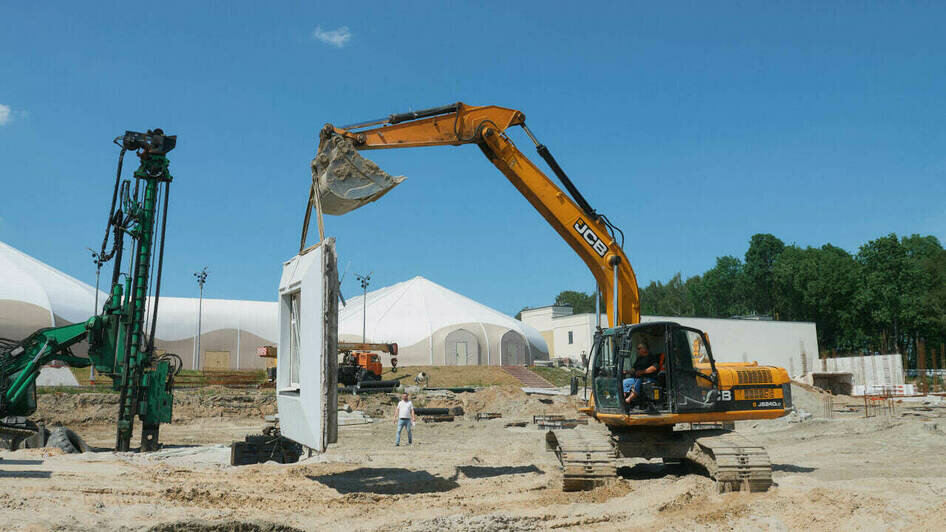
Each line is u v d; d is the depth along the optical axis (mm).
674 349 11828
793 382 41938
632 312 13133
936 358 76625
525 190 13078
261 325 61875
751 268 99625
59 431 16297
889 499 9172
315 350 9922
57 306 46938
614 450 11844
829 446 18016
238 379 45844
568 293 162500
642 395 11789
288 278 12008
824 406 33344
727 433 12156
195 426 30391
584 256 13289
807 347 69250
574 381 13328
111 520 7762
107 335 16750
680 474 12078
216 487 10617
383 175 11445
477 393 41656
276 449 14797
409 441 21406
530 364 65312
